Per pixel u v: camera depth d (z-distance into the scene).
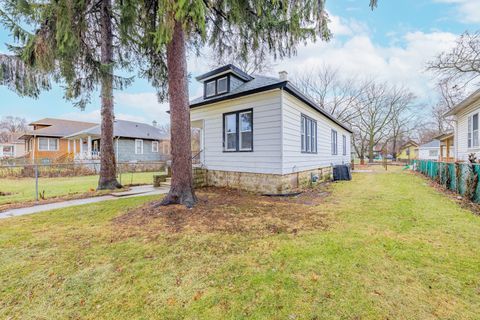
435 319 1.81
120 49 7.11
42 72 5.14
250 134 7.60
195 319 1.87
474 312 1.88
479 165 5.41
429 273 2.43
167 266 2.68
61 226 4.16
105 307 2.03
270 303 2.03
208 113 8.95
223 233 3.63
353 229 3.77
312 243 3.23
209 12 5.03
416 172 15.52
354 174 14.45
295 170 7.77
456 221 4.10
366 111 29.05
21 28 4.86
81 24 4.90
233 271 2.55
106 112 8.33
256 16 5.15
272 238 3.43
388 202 5.74
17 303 2.10
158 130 25.38
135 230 3.82
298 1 4.76
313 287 2.23
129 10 4.93
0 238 3.58
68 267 2.68
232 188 8.07
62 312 1.99
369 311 1.90
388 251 2.94
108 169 8.34
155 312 1.95
